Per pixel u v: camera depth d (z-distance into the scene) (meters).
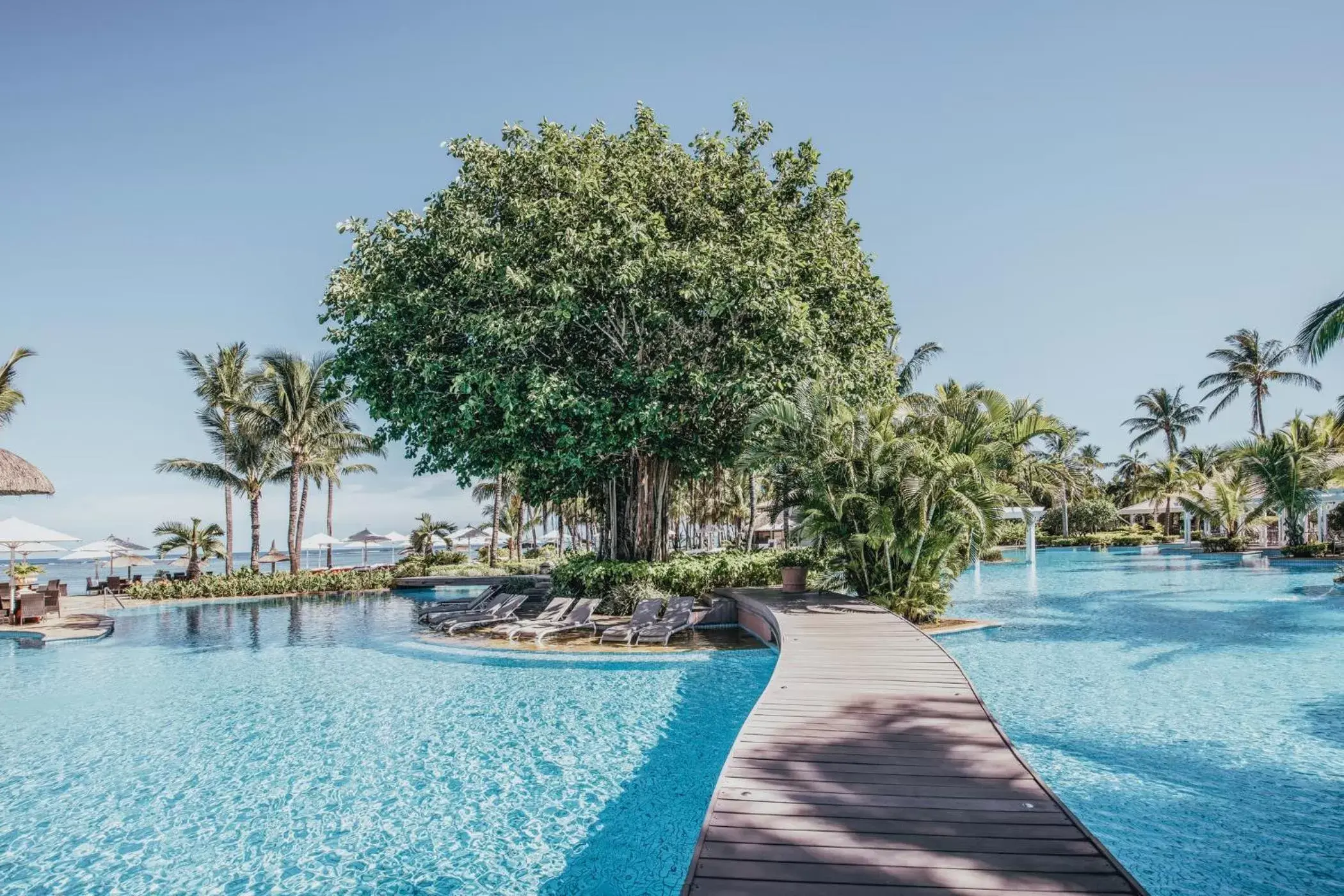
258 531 32.69
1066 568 34.03
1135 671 11.26
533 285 16.23
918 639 10.95
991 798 4.98
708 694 10.77
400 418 18.48
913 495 14.33
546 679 11.89
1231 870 5.18
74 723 9.81
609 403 16.48
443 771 7.73
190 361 32.19
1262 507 36.66
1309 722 8.58
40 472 20.11
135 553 37.50
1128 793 6.53
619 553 21.09
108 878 5.56
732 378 16.73
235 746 8.69
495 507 38.00
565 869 5.60
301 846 6.05
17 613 19.31
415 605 24.52
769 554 20.56
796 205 20.77
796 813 4.76
